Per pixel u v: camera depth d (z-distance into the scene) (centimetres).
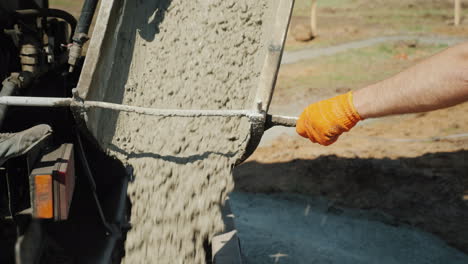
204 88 328
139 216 300
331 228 547
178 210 284
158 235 286
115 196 330
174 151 301
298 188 648
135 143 318
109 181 344
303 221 564
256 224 555
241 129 292
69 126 320
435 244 510
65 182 236
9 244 268
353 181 653
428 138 795
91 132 279
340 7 2455
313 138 244
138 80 351
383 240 520
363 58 1408
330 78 1200
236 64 332
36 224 241
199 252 278
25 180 257
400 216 568
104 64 302
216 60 340
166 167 296
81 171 318
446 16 2138
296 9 2398
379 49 1516
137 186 304
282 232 536
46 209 232
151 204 296
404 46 1546
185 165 294
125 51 350
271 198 627
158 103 333
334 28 1891
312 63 1367
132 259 295
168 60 354
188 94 330
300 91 1095
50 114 318
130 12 361
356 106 219
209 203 281
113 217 313
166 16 384
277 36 262
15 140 232
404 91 193
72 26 414
